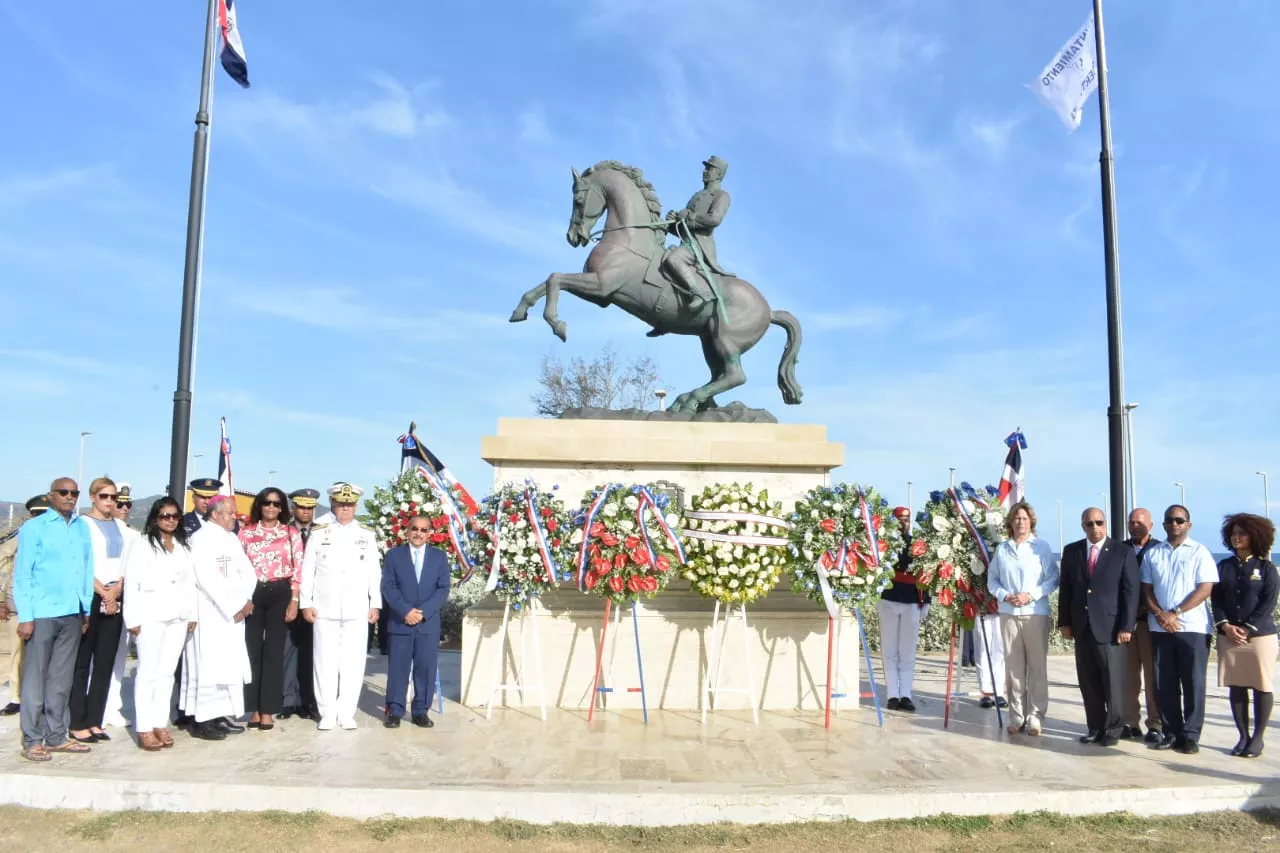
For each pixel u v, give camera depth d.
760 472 9.15
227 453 9.52
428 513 8.38
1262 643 6.82
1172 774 6.26
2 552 9.15
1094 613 7.12
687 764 6.40
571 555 8.23
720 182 10.38
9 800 5.76
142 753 6.61
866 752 6.86
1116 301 9.49
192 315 9.43
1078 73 11.06
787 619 8.80
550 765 6.33
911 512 9.13
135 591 6.73
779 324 10.68
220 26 10.97
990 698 9.08
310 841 5.18
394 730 7.55
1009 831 5.45
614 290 9.91
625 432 9.18
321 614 7.65
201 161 9.70
